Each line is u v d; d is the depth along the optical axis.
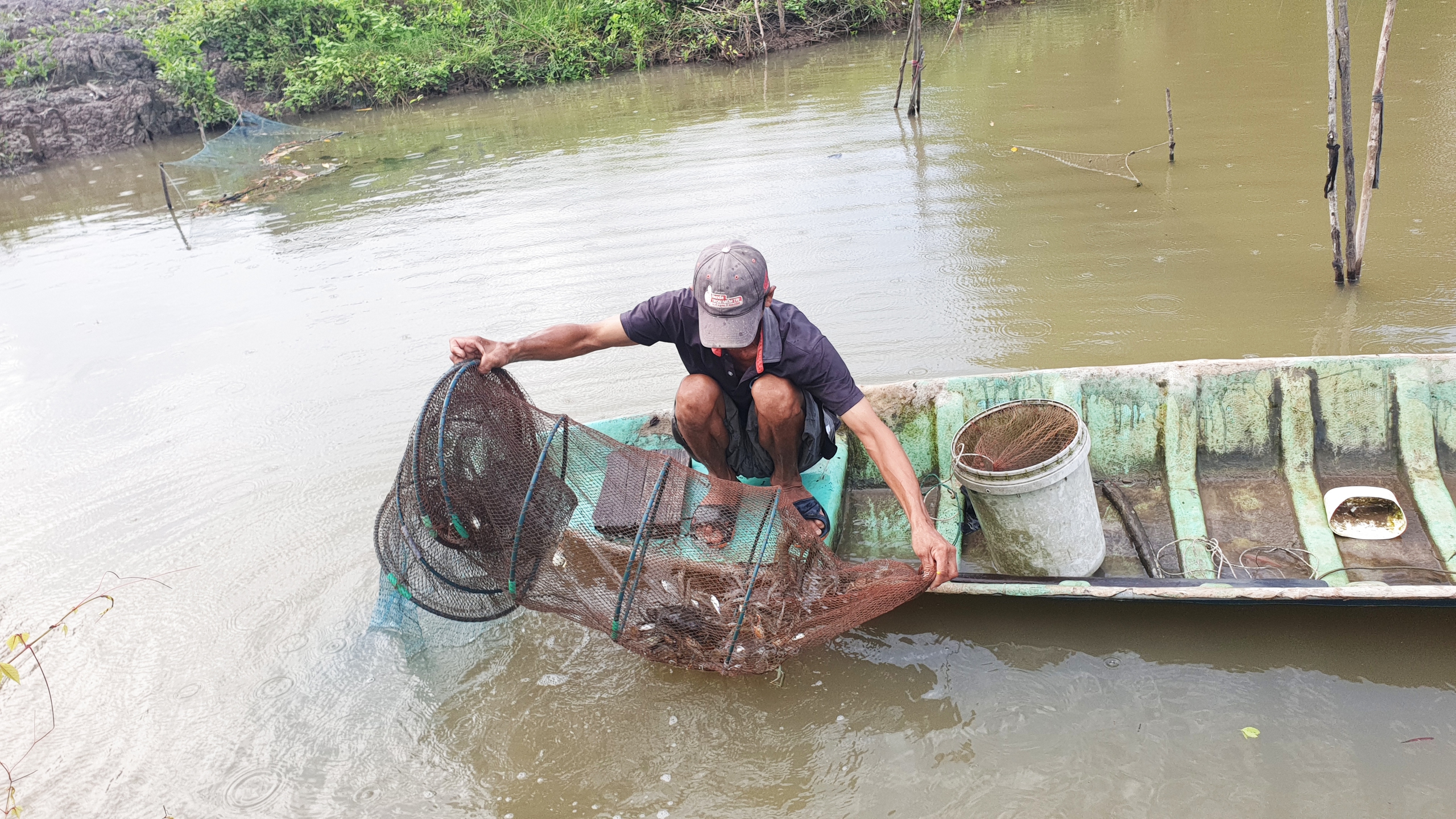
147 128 15.98
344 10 18.02
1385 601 3.15
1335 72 5.61
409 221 9.31
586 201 9.24
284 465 5.17
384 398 5.78
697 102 13.70
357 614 3.93
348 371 6.20
